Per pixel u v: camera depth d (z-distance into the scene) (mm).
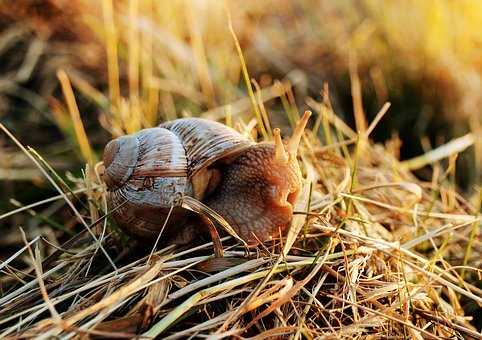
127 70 375
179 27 390
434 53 370
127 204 242
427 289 251
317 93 385
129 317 210
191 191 245
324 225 252
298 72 388
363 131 328
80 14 378
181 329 219
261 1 432
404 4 392
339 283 236
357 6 418
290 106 377
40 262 241
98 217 266
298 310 228
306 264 235
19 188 317
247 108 358
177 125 252
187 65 372
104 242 260
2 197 313
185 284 228
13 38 375
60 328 206
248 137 277
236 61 394
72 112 305
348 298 232
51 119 351
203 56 368
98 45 376
